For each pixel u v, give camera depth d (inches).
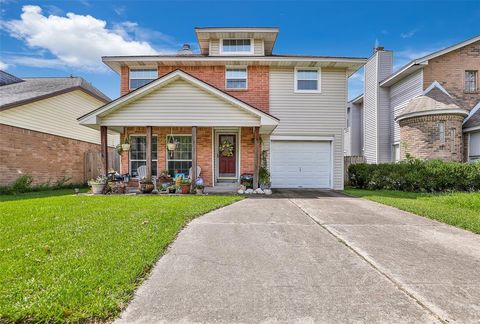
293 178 472.7
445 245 158.4
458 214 231.8
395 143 596.4
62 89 513.0
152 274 118.8
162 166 453.4
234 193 388.2
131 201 293.6
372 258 138.2
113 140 679.1
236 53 514.0
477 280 114.2
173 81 370.9
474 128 446.6
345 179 528.7
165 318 87.7
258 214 241.9
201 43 539.8
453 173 395.9
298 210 261.4
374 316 89.2
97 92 666.8
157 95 371.6
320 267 127.2
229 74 478.3
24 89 513.0
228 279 115.0
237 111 371.6
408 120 482.3
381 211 257.8
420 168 411.8
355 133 815.7
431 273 120.8
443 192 393.1
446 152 448.1
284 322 86.0
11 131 407.8
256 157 384.8
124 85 476.7
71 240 153.3
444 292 104.5
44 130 472.1
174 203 279.4
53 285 101.6
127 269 117.0
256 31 491.2
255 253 145.1
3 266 117.0
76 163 555.5
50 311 86.4
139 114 371.2
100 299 93.7
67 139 530.3
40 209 240.8
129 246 144.4
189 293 103.3
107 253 134.1
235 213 245.8
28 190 420.8
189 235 176.4
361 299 99.4
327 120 472.7
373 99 650.2
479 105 495.2
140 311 91.2
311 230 189.6
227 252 146.4
